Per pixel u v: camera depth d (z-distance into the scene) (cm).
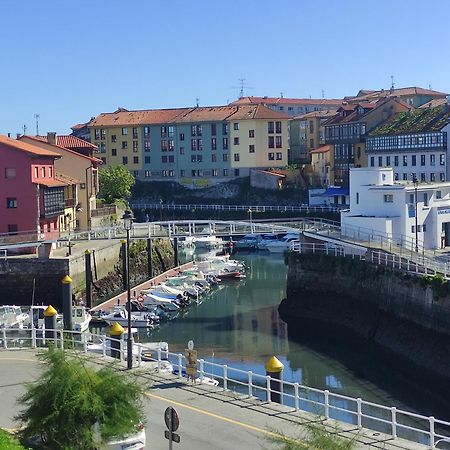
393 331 5400
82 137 16400
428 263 5472
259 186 13312
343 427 2698
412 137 11031
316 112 15862
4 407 2961
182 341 5562
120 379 2403
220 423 2772
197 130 14088
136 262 8231
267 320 6272
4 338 4053
